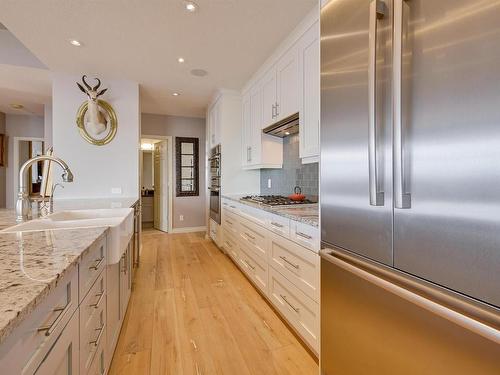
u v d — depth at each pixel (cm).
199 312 213
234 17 203
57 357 73
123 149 330
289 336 180
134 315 208
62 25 212
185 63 283
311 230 154
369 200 101
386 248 95
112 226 139
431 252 79
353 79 111
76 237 109
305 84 207
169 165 520
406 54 85
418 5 81
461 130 71
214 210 421
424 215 81
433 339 81
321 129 133
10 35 286
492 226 65
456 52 72
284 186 316
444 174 75
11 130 499
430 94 78
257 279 243
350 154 113
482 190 67
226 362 156
